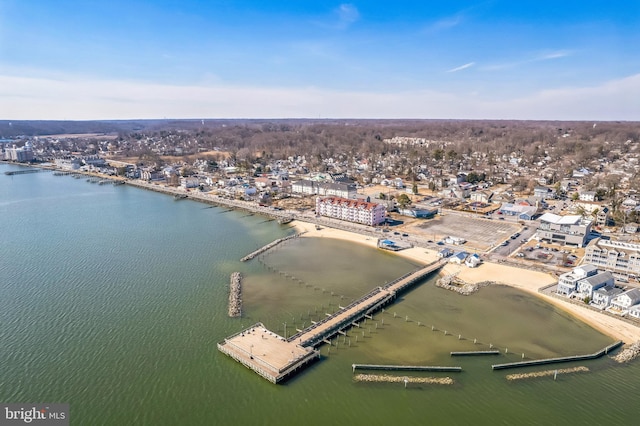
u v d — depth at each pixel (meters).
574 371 96.31
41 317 117.62
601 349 104.94
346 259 169.62
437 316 122.88
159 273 151.00
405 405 85.88
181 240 191.38
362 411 84.19
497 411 84.25
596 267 145.00
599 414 83.25
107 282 142.38
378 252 178.50
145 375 93.69
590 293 128.12
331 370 97.00
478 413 83.75
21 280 143.12
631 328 113.38
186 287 139.38
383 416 82.88
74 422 79.50
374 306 126.06
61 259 164.25
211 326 115.06
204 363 98.62
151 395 87.44
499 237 195.62
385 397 88.19
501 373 95.94
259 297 133.50
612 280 134.25
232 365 98.12
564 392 89.56
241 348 102.25
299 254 175.12
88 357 99.50
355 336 111.75
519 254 169.38
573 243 179.38
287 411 84.00
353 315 119.56
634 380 93.12
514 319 120.81
